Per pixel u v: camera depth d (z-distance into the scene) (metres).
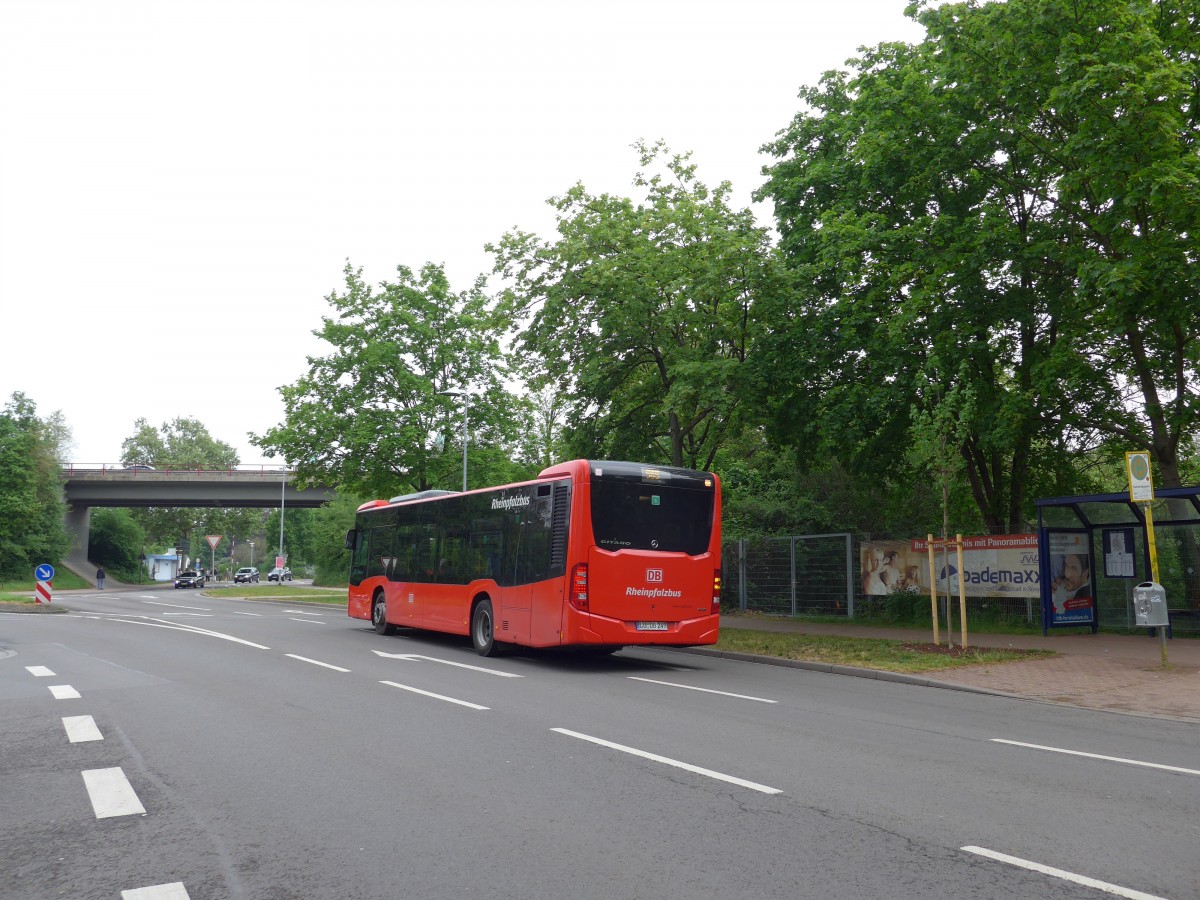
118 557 84.81
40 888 4.51
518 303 21.31
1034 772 7.04
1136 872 4.68
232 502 71.25
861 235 19.69
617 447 24.02
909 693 11.99
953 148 19.84
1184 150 16.52
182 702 10.30
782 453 26.53
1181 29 17.19
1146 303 16.69
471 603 16.53
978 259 18.50
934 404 19.27
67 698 10.71
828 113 23.91
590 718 9.27
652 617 14.22
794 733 8.59
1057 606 17.91
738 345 22.50
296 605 37.34
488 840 5.17
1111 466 24.91
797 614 24.36
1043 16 16.73
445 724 8.85
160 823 5.58
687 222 20.34
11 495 62.97
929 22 19.11
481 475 34.19
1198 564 17.95
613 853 4.93
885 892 4.37
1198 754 7.92
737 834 5.27
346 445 31.81
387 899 4.31
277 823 5.54
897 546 21.84
